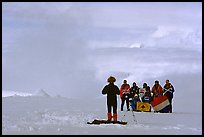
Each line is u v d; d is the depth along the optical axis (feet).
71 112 62.34
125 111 69.82
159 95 70.18
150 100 70.90
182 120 55.26
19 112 59.36
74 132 41.42
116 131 42.42
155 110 69.56
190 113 68.13
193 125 49.60
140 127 46.55
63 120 53.31
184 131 43.65
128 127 46.29
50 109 66.23
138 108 69.82
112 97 50.96
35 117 54.49
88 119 55.06
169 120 55.31
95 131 42.27
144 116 60.34
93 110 67.31
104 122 49.75
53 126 46.50
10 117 53.47
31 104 73.56
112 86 51.13
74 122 51.57
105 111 66.13
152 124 50.16
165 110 69.36
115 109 51.01
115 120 50.93
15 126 45.62
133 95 71.36
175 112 71.10
